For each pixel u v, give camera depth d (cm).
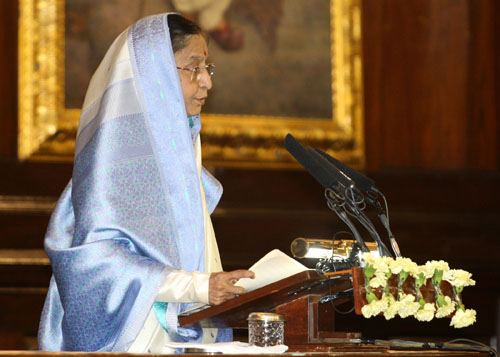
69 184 521
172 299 439
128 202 476
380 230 1209
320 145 1224
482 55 1305
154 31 506
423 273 417
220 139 1193
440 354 385
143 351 473
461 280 426
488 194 1282
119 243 465
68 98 1141
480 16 1309
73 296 454
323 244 476
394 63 1278
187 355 352
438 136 1282
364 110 1255
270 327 405
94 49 1155
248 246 1170
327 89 1242
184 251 483
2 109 1118
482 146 1296
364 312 396
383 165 1254
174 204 485
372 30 1274
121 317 449
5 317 1021
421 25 1294
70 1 1153
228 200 1184
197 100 521
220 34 1211
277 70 1227
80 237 467
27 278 1029
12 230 1089
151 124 490
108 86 498
